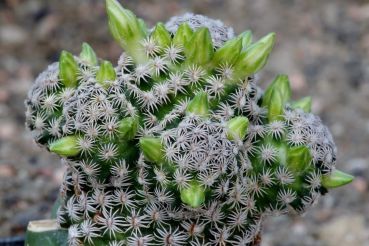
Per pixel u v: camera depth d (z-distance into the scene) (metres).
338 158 0.51
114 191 0.25
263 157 0.25
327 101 0.58
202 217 0.24
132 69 0.25
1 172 0.46
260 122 0.25
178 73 0.24
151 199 0.24
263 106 0.26
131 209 0.24
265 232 0.43
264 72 0.61
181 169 0.23
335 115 0.56
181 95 0.24
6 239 0.33
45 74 0.26
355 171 0.48
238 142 0.24
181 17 0.26
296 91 0.59
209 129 0.23
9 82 0.58
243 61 0.24
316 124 0.25
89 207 0.25
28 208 0.42
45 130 0.25
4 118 0.53
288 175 0.25
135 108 0.24
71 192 0.25
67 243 0.26
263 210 0.25
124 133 0.24
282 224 0.44
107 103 0.24
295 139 0.25
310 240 0.42
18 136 0.51
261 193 0.25
